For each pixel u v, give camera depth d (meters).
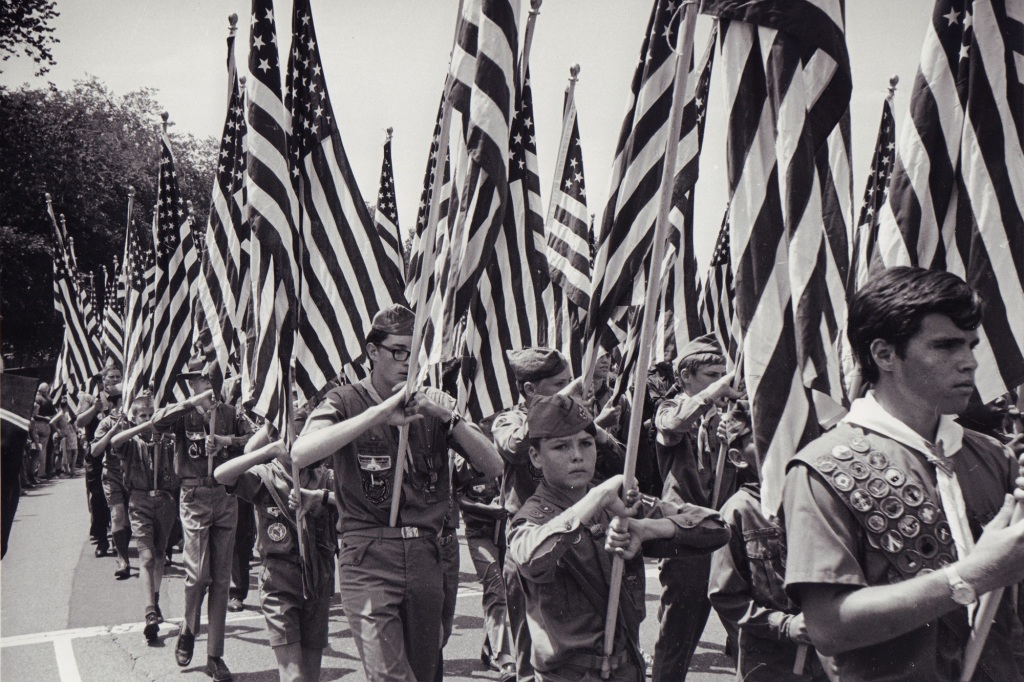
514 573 4.53
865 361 2.57
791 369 3.67
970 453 2.62
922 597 2.22
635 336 6.53
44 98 26.86
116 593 9.48
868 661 2.45
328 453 4.39
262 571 5.41
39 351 27.34
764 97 3.86
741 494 3.91
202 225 29.14
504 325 6.98
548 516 3.74
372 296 6.12
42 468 22.33
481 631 7.92
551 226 8.43
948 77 4.44
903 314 2.44
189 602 6.92
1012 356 4.20
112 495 10.23
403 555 4.51
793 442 3.63
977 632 2.45
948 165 4.42
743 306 3.77
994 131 4.37
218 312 8.67
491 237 5.70
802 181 3.75
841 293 4.07
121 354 19.02
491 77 5.55
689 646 5.21
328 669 6.97
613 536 3.50
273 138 5.75
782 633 3.62
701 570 5.10
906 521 2.35
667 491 5.61
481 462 4.71
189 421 7.37
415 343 4.46
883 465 2.41
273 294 5.62
